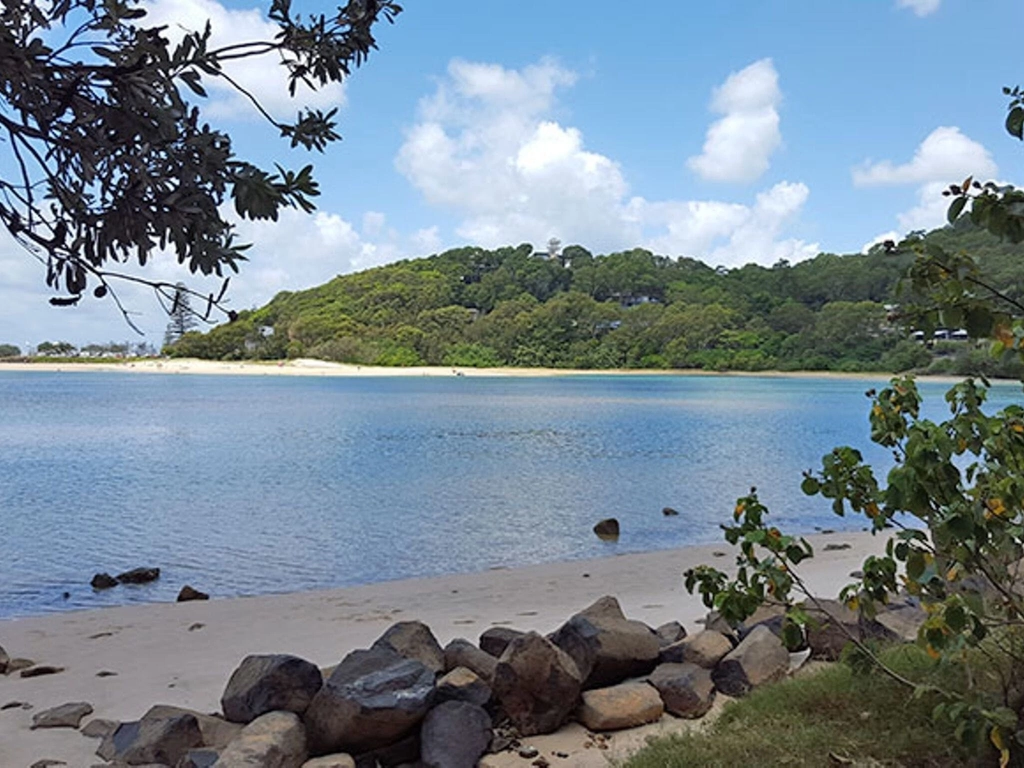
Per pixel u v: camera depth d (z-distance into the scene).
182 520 14.66
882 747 3.20
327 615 7.70
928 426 2.88
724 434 33.44
